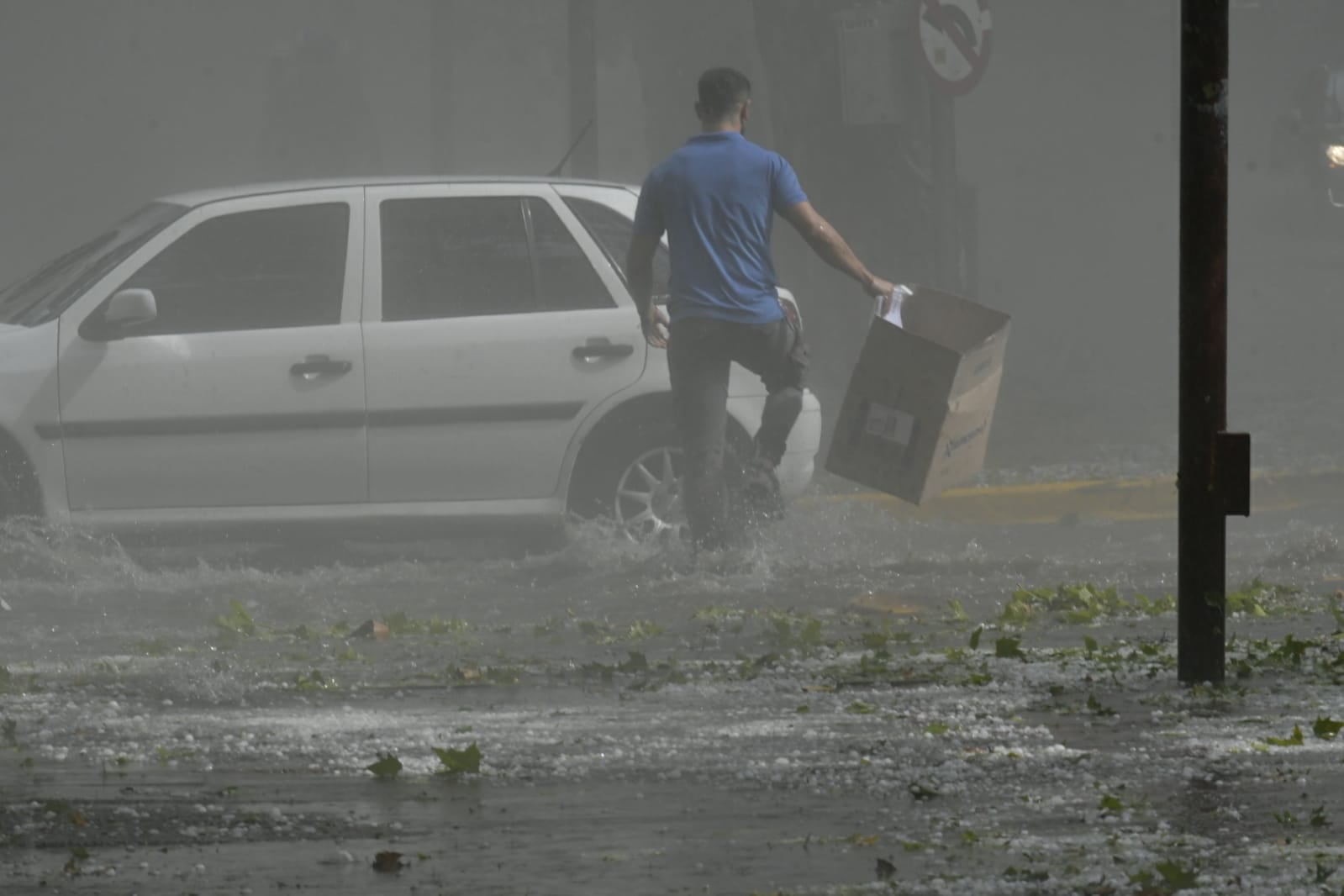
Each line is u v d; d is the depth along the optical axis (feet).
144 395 90.74
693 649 69.10
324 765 47.80
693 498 88.48
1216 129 53.67
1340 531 96.12
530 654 68.80
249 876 36.50
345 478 92.79
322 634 75.05
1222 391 55.16
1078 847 37.58
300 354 92.43
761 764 46.78
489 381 93.97
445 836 39.68
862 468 86.69
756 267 88.38
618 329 95.45
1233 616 73.05
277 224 94.22
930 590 83.76
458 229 95.71
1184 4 53.47
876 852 37.60
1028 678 58.90
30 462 89.66
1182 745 47.65
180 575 90.53
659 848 38.27
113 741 51.55
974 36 134.00
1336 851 36.78
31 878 36.52
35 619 79.66
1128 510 110.32
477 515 93.86
